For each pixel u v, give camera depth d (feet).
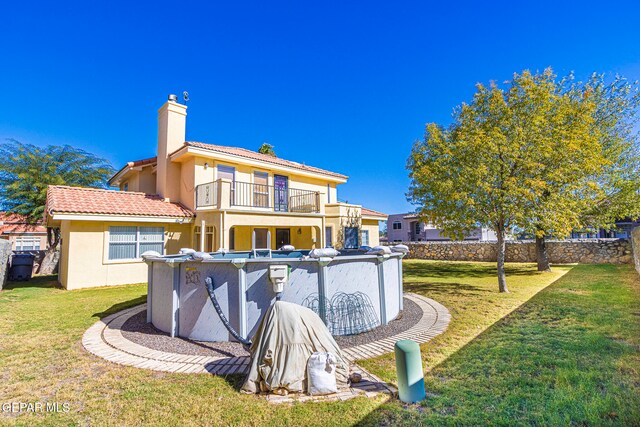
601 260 53.06
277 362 11.44
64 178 60.39
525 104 30.14
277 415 9.56
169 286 18.65
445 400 10.17
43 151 60.80
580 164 28.81
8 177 56.18
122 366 13.69
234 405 10.23
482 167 27.96
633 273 38.93
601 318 19.24
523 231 32.68
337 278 17.74
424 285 35.29
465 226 31.63
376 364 13.42
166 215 42.57
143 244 42.27
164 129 50.60
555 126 29.73
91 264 38.22
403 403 10.10
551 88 33.06
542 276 40.60
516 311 22.13
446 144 31.76
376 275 19.53
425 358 13.87
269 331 11.91
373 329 18.66
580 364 12.66
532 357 13.56
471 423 8.89
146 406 10.25
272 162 53.52
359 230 65.77
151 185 56.80
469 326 18.75
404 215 136.15
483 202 29.50
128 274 40.70
